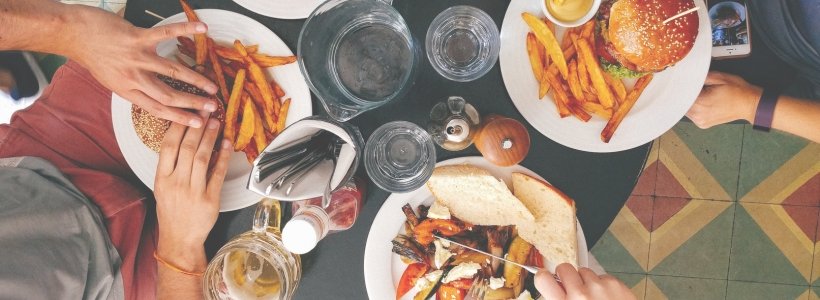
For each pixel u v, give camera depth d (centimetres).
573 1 80
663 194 148
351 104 81
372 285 91
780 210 147
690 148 146
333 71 83
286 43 88
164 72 85
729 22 96
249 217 92
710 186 147
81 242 88
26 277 78
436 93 88
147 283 98
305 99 88
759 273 148
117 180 95
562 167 89
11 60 137
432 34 85
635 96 86
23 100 141
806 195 146
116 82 86
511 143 82
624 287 73
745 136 145
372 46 83
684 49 82
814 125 100
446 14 85
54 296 81
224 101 88
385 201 89
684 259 149
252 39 87
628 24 81
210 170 88
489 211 88
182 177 85
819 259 147
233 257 84
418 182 83
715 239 148
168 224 88
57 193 89
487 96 88
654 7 81
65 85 100
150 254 98
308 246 71
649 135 87
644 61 83
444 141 85
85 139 99
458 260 90
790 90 103
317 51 83
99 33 84
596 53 87
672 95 86
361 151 87
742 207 147
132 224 95
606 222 90
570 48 86
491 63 85
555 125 87
